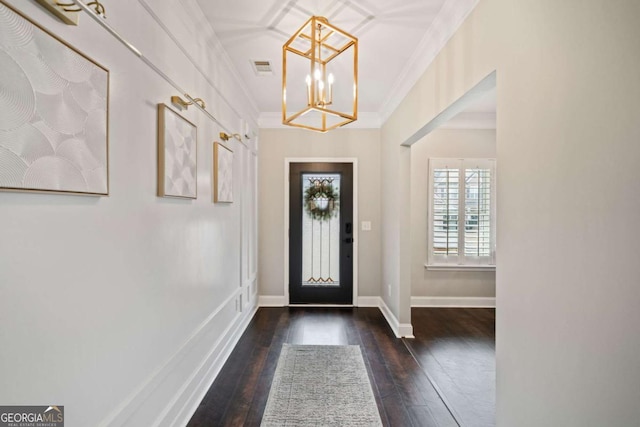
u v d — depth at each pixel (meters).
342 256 4.43
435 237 4.28
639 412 0.86
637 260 0.86
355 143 4.41
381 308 4.22
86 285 1.10
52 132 0.93
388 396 2.21
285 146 4.42
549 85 1.19
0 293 0.81
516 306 1.41
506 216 1.48
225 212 2.70
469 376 2.50
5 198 0.82
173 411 1.77
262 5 2.01
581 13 1.04
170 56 1.72
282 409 2.05
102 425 1.17
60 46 0.96
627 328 0.89
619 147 0.91
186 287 1.93
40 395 0.92
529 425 1.32
